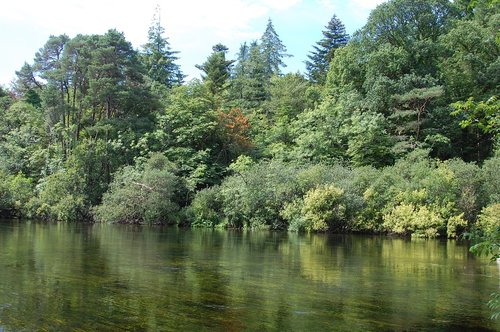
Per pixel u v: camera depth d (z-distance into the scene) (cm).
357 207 3156
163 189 3559
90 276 1221
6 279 1145
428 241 2716
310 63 7344
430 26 4553
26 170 4362
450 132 4041
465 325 827
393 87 4091
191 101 4391
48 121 4538
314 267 1484
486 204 3014
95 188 3934
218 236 2684
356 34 5025
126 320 809
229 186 3603
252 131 4909
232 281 1205
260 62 7050
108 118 4259
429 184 3102
